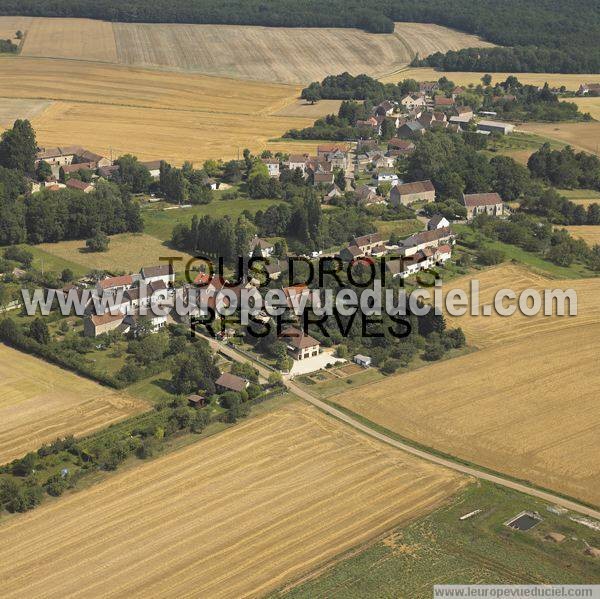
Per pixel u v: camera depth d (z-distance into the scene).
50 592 192.12
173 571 198.62
